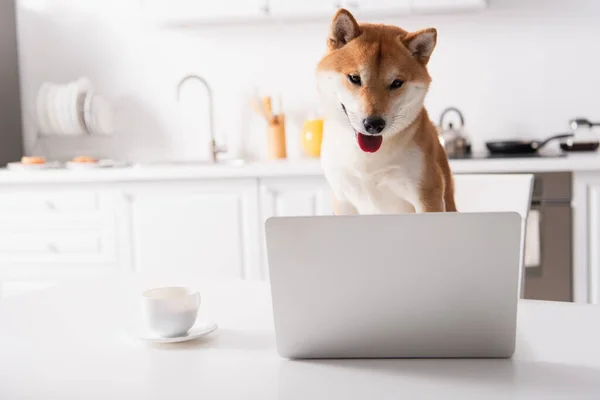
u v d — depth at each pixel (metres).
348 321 0.90
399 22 3.38
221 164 3.30
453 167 2.79
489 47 3.36
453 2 3.07
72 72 3.63
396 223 0.86
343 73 1.54
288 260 0.88
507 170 2.76
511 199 1.86
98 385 0.83
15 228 3.10
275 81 3.52
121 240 3.04
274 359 0.92
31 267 3.12
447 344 0.90
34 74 3.65
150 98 3.60
